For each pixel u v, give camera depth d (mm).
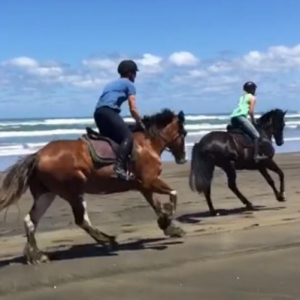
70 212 10180
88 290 5336
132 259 6461
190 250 6824
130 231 8320
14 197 6297
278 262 6191
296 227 8188
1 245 7594
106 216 9750
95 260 6457
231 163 9672
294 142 28688
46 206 6586
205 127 40500
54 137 31906
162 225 7145
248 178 14562
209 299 4984
